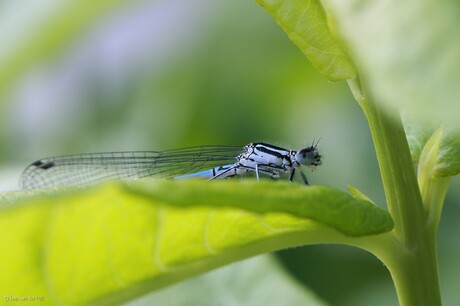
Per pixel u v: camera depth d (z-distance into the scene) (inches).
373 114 1.9
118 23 5.1
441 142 2.0
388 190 2.0
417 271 1.9
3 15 3.5
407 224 2.0
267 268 2.9
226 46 5.0
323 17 1.8
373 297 4.6
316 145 5.0
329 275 4.7
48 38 3.5
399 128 1.9
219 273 2.9
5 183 3.9
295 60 5.0
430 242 2.0
